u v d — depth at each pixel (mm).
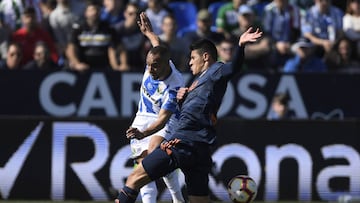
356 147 42500
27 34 52594
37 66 50938
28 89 49500
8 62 50844
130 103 49656
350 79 50500
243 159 41938
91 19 51594
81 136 41562
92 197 41500
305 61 53250
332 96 50500
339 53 54594
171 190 32688
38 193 41406
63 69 49562
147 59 30266
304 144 42281
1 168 41312
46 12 57906
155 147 31062
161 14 55344
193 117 28297
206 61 28984
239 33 54188
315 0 59031
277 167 42094
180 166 28438
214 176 41750
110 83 49688
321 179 42312
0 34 53281
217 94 28312
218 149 41875
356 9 58156
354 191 42438
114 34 51906
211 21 53688
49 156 41438
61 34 55281
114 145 41594
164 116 29734
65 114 49594
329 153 42406
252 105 50062
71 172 41469
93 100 49656
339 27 57969
